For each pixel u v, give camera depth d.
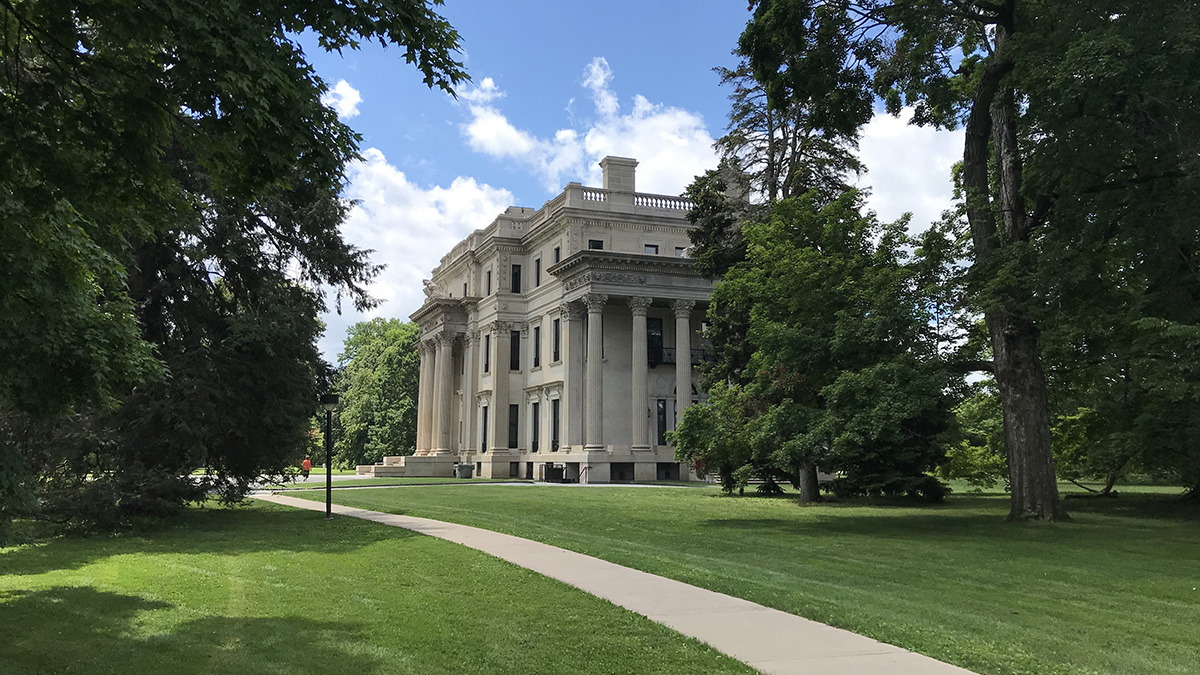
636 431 53.22
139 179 8.17
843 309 22.31
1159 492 37.81
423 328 77.25
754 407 29.62
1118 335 22.11
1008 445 21.83
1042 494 21.22
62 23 7.39
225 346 21.69
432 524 20.31
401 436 91.44
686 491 39.75
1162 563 14.20
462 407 70.75
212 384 21.08
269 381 22.58
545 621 8.88
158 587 11.29
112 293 12.39
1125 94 17.64
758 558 14.96
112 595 10.66
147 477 20.00
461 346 73.94
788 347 22.20
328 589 11.07
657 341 57.03
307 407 23.98
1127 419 25.55
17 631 8.55
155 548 15.98
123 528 19.08
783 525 21.45
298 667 7.09
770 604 9.82
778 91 22.41
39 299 9.01
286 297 22.94
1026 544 16.95
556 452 56.38
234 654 7.55
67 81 7.60
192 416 20.55
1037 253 20.09
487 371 65.88
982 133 22.42
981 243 21.98
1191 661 7.71
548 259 60.78
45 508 17.42
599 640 8.01
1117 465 27.38
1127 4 17.59
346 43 8.08
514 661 7.27
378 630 8.48
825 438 21.17
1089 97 17.41
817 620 8.99
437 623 8.81
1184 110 17.67
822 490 37.44
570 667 7.09
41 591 10.96
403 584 11.45
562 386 56.53
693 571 12.31
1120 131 17.70
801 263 22.70
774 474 36.41
